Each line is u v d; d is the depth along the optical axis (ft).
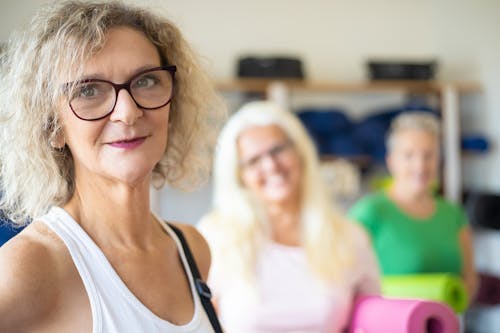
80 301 3.23
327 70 16.69
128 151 3.34
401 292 8.26
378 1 16.98
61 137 3.43
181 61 4.03
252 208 6.90
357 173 15.48
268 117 7.13
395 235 9.32
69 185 3.62
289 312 6.46
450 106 15.79
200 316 3.76
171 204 15.79
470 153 16.74
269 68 14.93
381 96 16.97
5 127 3.49
